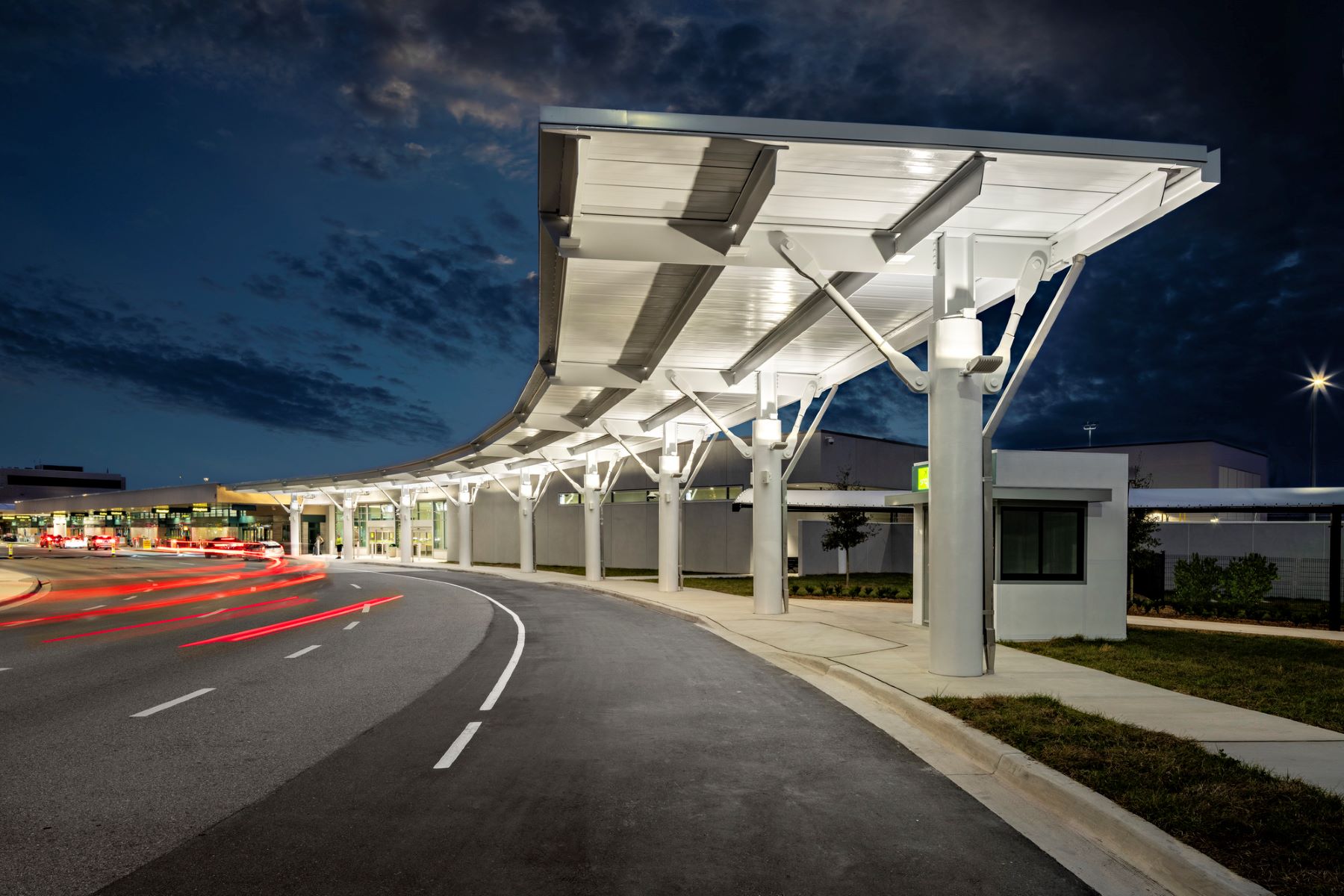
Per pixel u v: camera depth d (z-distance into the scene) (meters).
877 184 9.91
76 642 15.37
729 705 9.13
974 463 10.64
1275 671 10.77
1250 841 4.75
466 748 7.23
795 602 22.55
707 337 18.12
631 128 8.56
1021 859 4.75
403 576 40.81
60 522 106.25
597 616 19.61
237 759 6.88
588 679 10.79
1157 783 5.71
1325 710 8.29
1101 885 4.42
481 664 12.18
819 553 34.22
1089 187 9.90
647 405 27.14
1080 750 6.59
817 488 35.25
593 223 10.98
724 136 8.64
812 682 10.57
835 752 7.11
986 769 6.58
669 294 15.22
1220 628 16.09
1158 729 7.40
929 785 6.17
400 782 6.24
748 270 13.48
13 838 5.09
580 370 21.38
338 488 63.28
